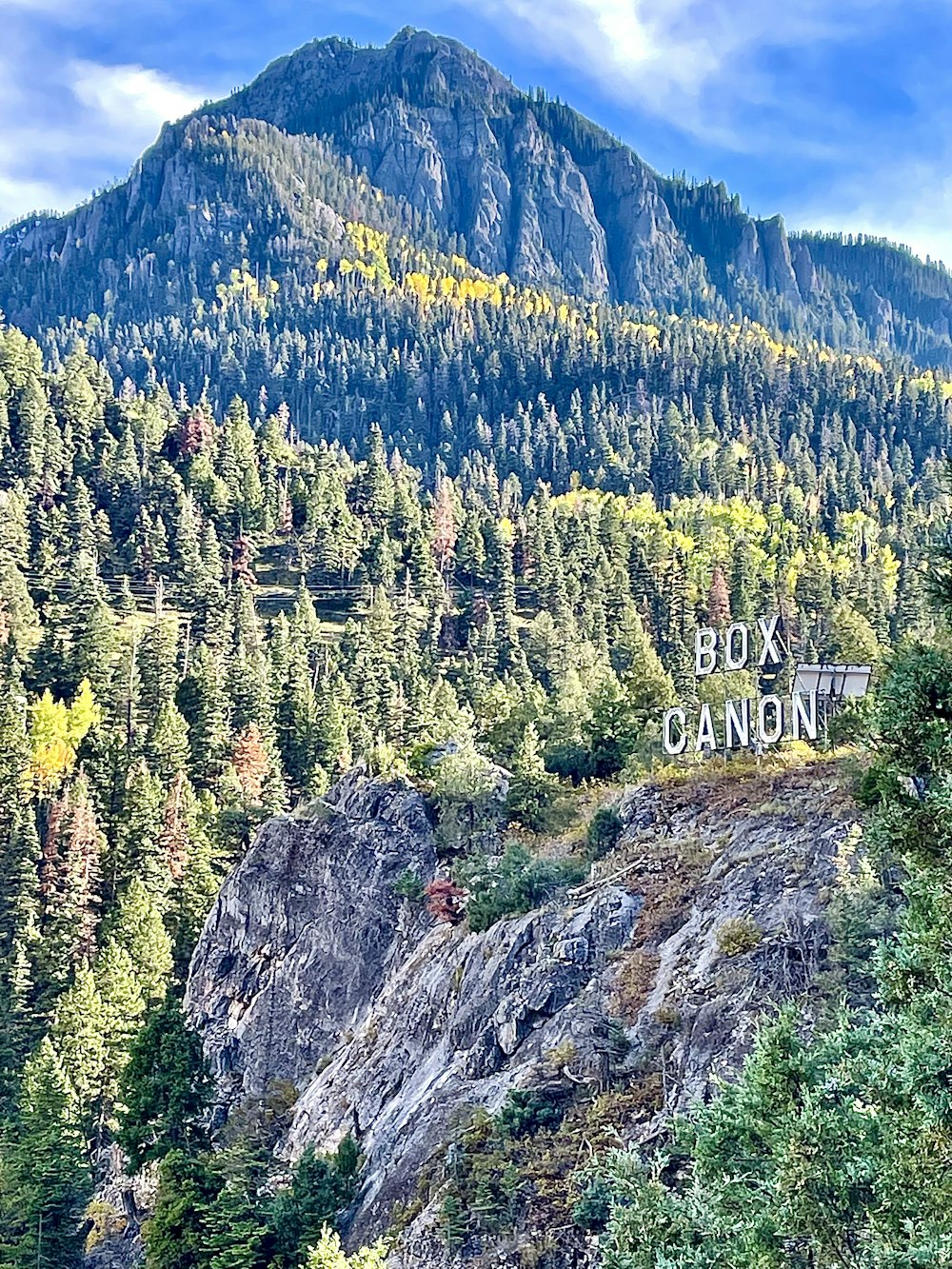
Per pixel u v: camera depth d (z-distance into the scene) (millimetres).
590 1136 33625
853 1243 19797
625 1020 37719
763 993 34281
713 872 42250
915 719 19359
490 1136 35781
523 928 46281
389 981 57625
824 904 36000
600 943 42375
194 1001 70812
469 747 69750
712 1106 24672
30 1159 52188
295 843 69625
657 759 58375
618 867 46719
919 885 19203
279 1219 37562
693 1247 22375
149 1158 44250
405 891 61969
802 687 48875
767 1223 20406
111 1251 57125
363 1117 48500
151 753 112438
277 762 114625
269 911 68812
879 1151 19359
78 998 74688
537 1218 31984
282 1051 64062
